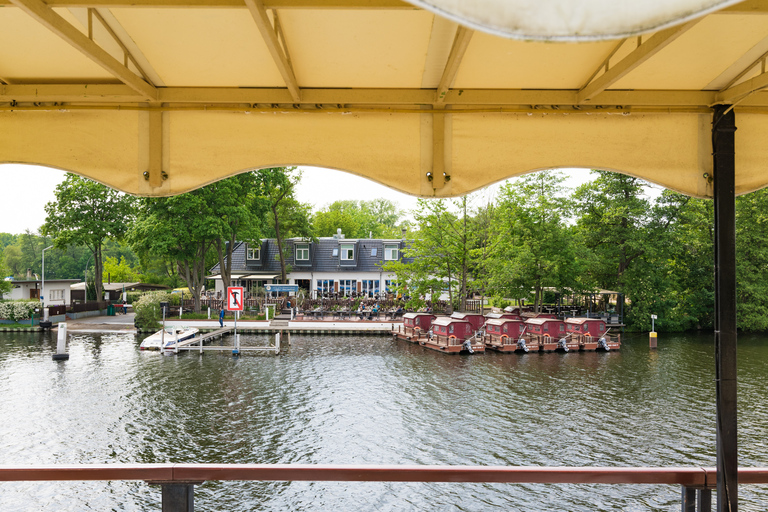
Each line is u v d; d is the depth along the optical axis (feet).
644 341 104.12
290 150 15.05
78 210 140.97
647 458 41.14
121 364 74.79
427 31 11.87
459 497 34.76
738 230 119.14
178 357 80.33
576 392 60.85
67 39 10.50
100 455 41.57
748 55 12.91
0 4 9.46
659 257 114.52
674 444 44.16
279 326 107.96
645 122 14.92
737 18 11.41
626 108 14.87
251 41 12.50
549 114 15.03
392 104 15.03
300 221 151.33
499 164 15.10
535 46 12.55
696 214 114.11
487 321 95.30
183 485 9.14
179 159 15.02
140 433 46.70
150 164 14.96
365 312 122.42
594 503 33.88
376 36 12.10
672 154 14.92
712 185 14.90
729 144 14.24
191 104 15.01
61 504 33.47
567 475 9.27
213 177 15.05
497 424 49.26
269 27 10.66
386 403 55.98
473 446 43.68
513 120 15.06
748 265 117.29
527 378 67.97
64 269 299.99
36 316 117.80
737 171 14.74
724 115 14.26
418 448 43.24
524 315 108.99
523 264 103.35
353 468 9.17
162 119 15.01
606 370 73.46
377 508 33.30
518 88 14.90
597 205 118.62
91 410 53.21
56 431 47.09
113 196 144.25
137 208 132.16
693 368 75.15
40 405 54.80
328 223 218.18
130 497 34.45
